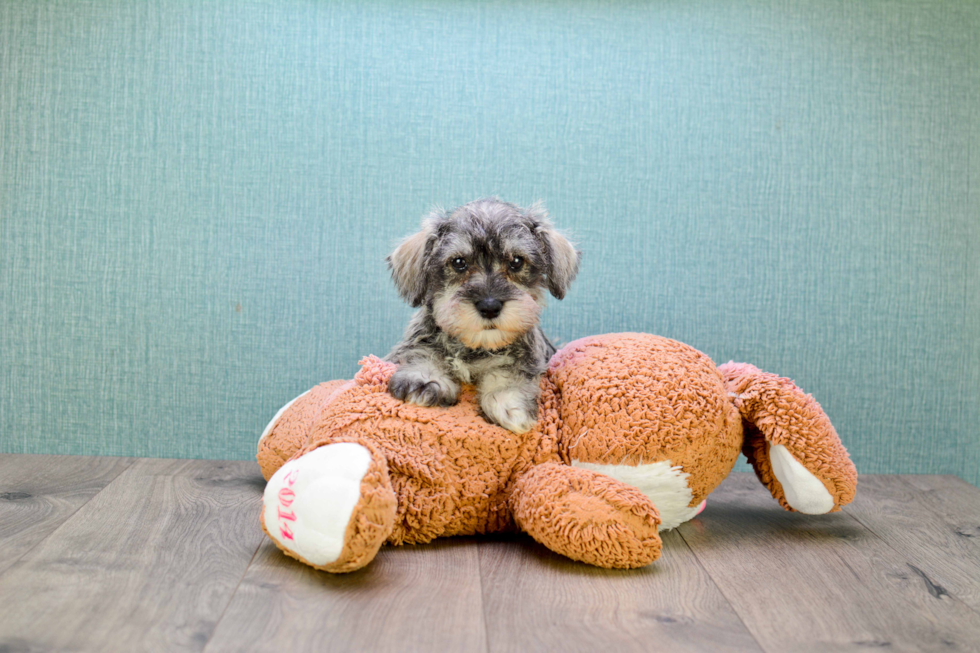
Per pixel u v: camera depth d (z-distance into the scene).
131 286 2.82
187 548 1.88
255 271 2.84
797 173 2.91
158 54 2.78
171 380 2.85
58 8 2.76
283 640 1.41
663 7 2.87
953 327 2.96
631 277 2.89
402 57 2.84
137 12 2.78
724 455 2.06
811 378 2.94
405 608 1.57
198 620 1.48
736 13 2.88
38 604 1.53
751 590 1.73
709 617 1.57
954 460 2.98
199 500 2.31
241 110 2.80
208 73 2.79
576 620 1.54
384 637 1.44
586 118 2.88
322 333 2.86
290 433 2.36
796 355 2.93
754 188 2.90
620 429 1.95
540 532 1.83
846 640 1.48
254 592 1.62
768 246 2.91
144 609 1.52
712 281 2.90
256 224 2.83
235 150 2.81
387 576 1.74
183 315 2.83
